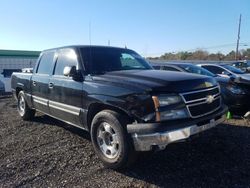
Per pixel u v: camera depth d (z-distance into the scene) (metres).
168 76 4.32
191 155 4.70
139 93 3.93
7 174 4.25
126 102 4.03
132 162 4.15
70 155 4.89
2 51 26.09
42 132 6.34
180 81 4.08
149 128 3.74
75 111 5.05
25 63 27.55
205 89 4.24
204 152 4.81
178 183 3.81
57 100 5.59
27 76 7.03
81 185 3.86
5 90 17.47
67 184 3.90
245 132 5.89
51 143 5.55
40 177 4.13
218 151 4.84
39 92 6.36
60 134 6.12
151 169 4.25
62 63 5.69
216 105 4.48
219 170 4.14
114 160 4.20
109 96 4.27
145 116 3.84
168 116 3.82
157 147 3.89
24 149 5.28
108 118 4.20
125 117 4.10
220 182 3.79
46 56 6.47
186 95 3.96
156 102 3.78
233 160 4.47
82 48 5.44
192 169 4.20
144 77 4.30
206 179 3.89
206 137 5.55
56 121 7.30
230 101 7.12
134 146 3.96
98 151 4.51
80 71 5.02
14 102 11.77
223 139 5.44
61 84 5.39
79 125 5.09
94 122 4.47
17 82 7.64
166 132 3.70
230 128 6.19
